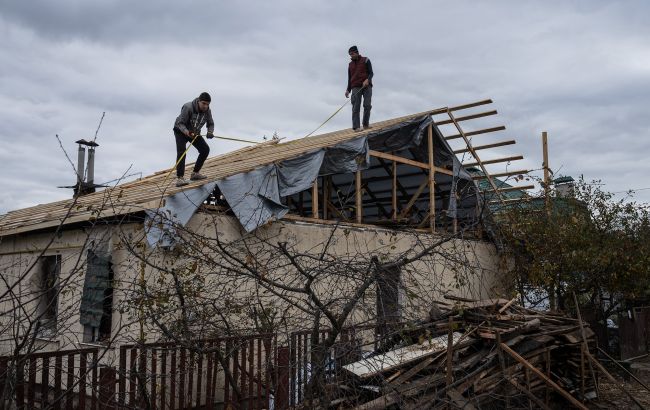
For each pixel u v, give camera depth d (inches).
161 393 244.4
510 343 316.5
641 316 539.2
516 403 315.3
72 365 218.5
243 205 371.2
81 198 493.0
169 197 333.1
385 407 255.0
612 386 424.2
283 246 225.8
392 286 245.6
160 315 252.4
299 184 416.2
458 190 588.7
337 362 247.1
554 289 544.7
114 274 344.2
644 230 528.4
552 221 542.0
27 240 428.5
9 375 189.2
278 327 250.4
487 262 581.6
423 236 459.8
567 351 374.3
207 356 259.9
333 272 228.7
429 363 291.1
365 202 668.1
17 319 204.5
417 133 549.6
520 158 572.7
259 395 268.7
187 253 277.1
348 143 469.7
